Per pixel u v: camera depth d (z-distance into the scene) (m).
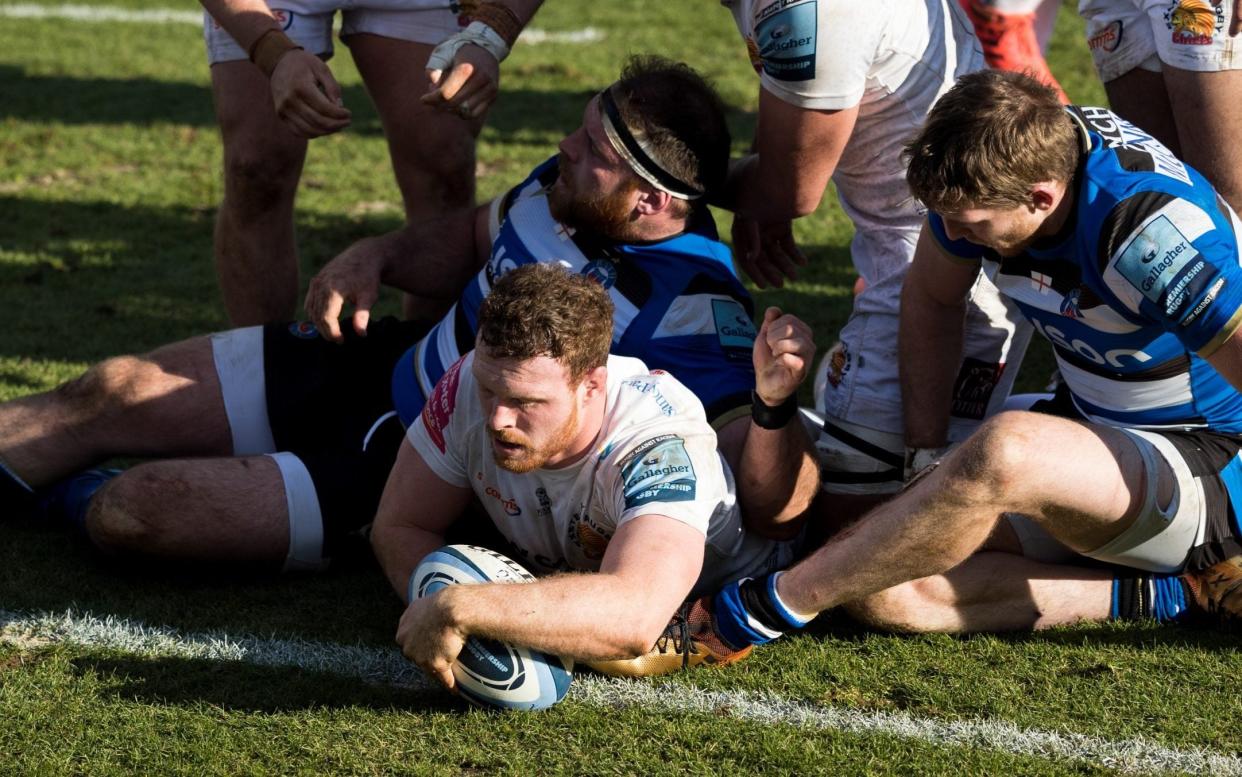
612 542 10.89
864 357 14.25
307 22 17.19
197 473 12.95
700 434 11.40
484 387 10.72
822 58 12.60
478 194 29.83
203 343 14.59
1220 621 12.36
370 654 11.98
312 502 13.14
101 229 27.06
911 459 13.70
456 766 10.18
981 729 10.79
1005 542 12.63
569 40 49.03
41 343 20.28
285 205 17.22
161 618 12.52
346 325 14.95
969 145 10.61
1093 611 12.57
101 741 10.42
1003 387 14.49
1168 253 10.63
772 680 11.59
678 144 12.76
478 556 11.28
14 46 46.94
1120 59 15.63
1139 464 11.22
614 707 11.09
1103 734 10.72
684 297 13.02
